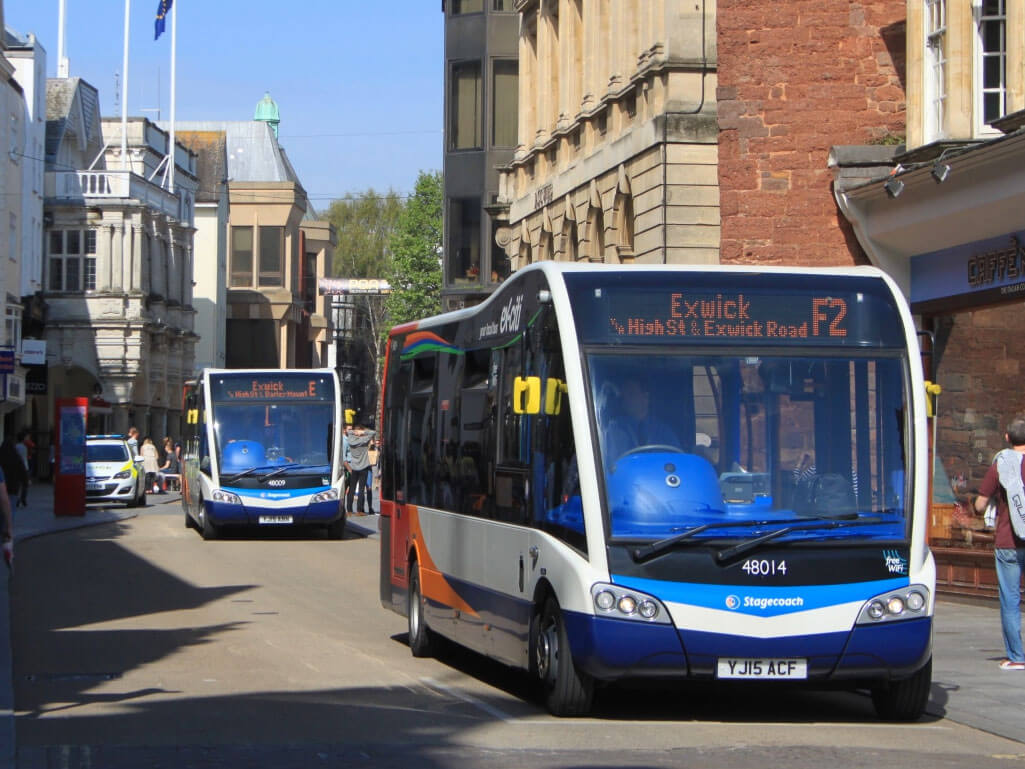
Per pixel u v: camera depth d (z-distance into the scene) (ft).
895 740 47.26
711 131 117.60
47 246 310.24
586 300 50.93
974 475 88.69
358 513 182.70
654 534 48.21
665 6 118.62
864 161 101.35
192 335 353.10
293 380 147.54
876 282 52.16
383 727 47.62
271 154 505.25
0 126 245.65
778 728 49.32
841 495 49.60
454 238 216.54
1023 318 84.53
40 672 59.82
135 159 339.36
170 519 184.75
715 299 51.13
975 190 85.71
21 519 173.78
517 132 213.05
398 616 82.38
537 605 52.26
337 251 540.52
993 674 59.82
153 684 56.75
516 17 211.20
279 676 59.31
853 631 48.03
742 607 47.67
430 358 68.80
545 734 46.80
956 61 91.71
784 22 108.88
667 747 44.86
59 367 316.81
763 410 50.11
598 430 49.42
